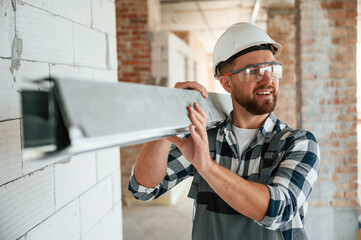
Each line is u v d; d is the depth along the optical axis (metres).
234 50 1.06
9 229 0.96
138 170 1.10
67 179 1.30
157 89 0.65
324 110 3.12
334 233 3.12
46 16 1.16
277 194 0.84
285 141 1.01
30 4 1.06
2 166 0.93
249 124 1.11
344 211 3.11
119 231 1.91
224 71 1.12
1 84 0.94
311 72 3.12
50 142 0.41
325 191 3.13
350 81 3.10
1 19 0.94
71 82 0.42
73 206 1.36
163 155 1.06
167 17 7.09
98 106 0.45
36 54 1.10
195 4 6.12
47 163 1.16
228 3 6.08
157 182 1.11
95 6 1.58
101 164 1.65
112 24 1.81
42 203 1.13
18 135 1.01
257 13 6.70
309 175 0.91
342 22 3.08
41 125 0.41
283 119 6.02
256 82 1.03
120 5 4.61
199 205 1.08
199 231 1.06
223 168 0.83
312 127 3.14
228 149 1.11
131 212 4.30
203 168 0.80
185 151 0.82
